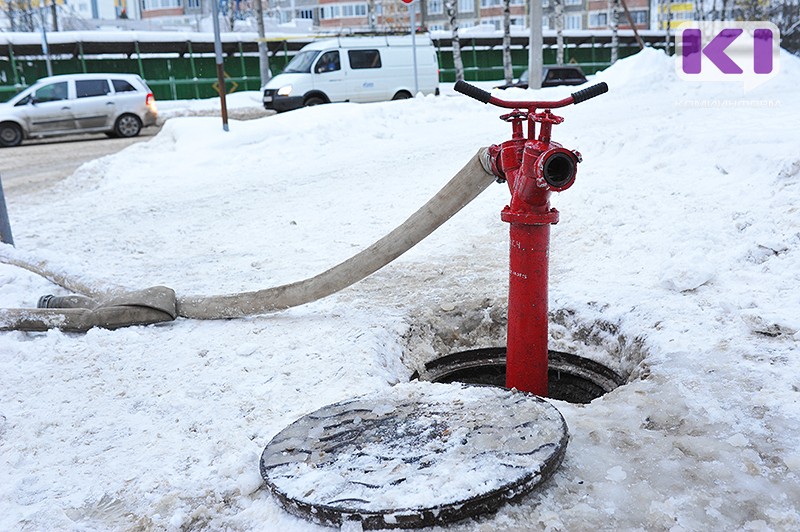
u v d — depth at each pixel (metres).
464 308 4.09
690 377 2.80
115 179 10.32
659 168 5.67
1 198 5.92
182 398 3.10
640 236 4.56
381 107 12.88
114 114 18.62
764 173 4.78
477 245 5.23
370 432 2.47
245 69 33.97
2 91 28.69
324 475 2.22
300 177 8.65
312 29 53.78
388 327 3.79
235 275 5.09
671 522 1.96
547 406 2.53
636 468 2.23
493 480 2.07
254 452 2.51
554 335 3.82
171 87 31.89
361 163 9.05
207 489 2.37
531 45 16.00
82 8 91.06
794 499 2.04
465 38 38.62
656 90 14.29
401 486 2.11
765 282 3.61
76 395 3.22
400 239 3.67
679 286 3.74
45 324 4.03
